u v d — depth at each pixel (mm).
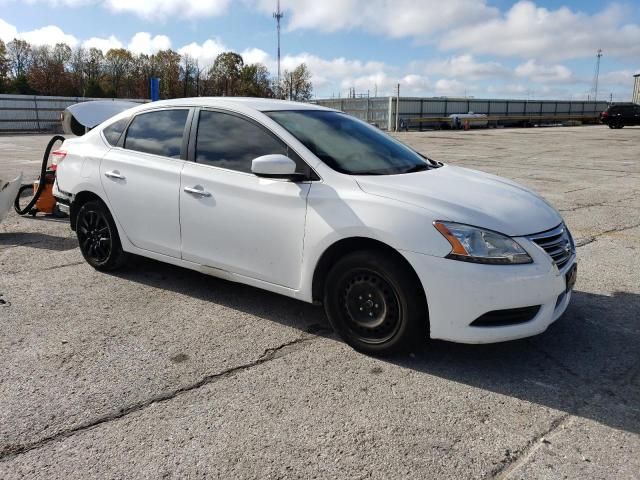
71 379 3195
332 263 3660
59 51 73312
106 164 4801
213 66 75000
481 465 2467
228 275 4098
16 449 2549
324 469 2434
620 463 2484
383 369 3352
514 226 3238
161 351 3564
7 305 4336
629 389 3148
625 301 4484
